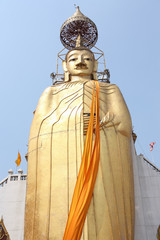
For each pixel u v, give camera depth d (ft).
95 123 50.39
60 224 43.01
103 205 44.11
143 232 52.13
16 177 60.80
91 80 58.54
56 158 48.26
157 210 54.49
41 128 51.98
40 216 44.62
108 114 52.01
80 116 51.08
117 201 45.37
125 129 51.37
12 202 56.95
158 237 51.75
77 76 60.49
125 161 48.80
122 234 43.34
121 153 49.21
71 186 45.42
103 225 42.70
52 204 44.86
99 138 48.78
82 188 44.24
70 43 74.79
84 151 47.24
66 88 56.70
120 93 57.16
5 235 53.26
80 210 42.42
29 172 49.03
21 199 57.26
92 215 43.04
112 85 58.13
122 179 47.24
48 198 45.44
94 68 62.95
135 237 51.72
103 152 48.11
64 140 49.49
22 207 56.49
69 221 42.14
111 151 48.70
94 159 46.62
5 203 56.90
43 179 47.21
